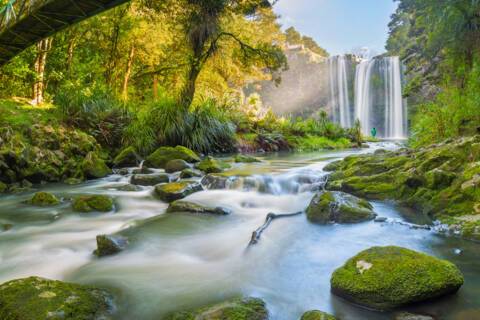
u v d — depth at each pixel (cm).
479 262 299
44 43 1245
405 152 642
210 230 420
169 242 382
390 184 509
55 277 305
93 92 1208
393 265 250
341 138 1966
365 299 238
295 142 1669
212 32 1269
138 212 508
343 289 249
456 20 781
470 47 785
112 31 1570
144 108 1227
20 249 372
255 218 463
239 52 1551
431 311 228
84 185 709
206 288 277
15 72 1127
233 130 1384
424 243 345
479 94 627
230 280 290
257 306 231
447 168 466
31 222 466
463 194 405
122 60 1839
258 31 2147
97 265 326
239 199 553
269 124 1761
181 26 1514
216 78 2138
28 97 1295
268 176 620
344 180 553
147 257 344
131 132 1071
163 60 1956
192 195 573
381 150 891
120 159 928
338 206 424
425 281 236
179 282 288
